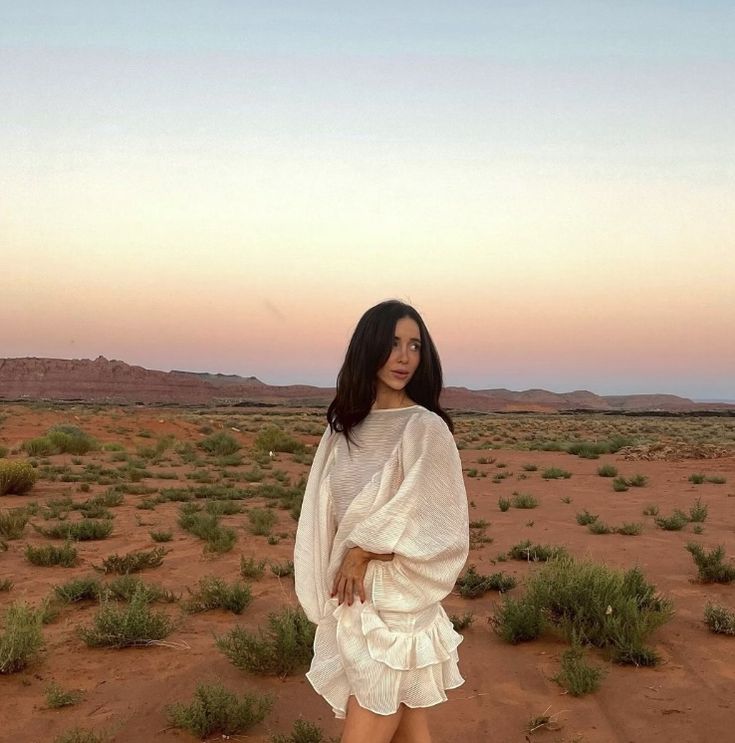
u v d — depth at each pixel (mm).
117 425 45688
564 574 7020
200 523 12062
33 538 11633
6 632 5910
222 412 129625
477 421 97562
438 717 4902
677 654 6086
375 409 3010
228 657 5719
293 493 17812
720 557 8836
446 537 2779
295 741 4430
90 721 4801
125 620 6250
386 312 3004
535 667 5820
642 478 20312
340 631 2822
